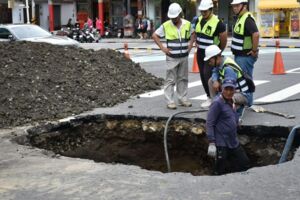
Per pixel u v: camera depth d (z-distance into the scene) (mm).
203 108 10375
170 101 10477
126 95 12195
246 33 9492
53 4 51969
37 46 14070
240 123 8852
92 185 6207
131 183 6234
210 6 10000
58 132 9688
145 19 43688
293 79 14789
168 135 9742
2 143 8406
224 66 8633
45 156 7637
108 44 36219
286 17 40031
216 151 7594
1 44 13812
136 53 27875
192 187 6020
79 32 38750
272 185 6008
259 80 14805
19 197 5891
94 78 12797
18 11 49594
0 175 6695
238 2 9492
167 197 5723
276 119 9195
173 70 10398
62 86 11781
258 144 8891
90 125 10180
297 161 6930
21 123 9719
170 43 10273
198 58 10414
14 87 11148
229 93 7414
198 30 10273
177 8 10117
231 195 5723
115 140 10219
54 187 6191
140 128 9977
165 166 9930
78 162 7238
